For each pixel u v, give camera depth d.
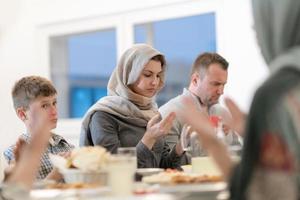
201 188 2.01
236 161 1.89
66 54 8.03
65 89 8.08
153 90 3.95
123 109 3.73
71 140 7.66
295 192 1.62
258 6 1.84
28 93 3.51
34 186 2.25
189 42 6.89
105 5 7.28
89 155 2.39
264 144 1.61
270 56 1.83
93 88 7.99
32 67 7.83
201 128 1.92
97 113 3.64
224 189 1.98
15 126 7.66
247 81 6.01
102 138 3.49
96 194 2.02
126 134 3.67
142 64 3.84
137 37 7.22
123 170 2.13
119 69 3.97
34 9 7.81
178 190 1.99
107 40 7.62
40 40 7.85
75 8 7.52
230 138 2.89
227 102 2.35
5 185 2.21
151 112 3.94
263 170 1.63
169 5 6.77
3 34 7.89
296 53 1.71
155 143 3.40
